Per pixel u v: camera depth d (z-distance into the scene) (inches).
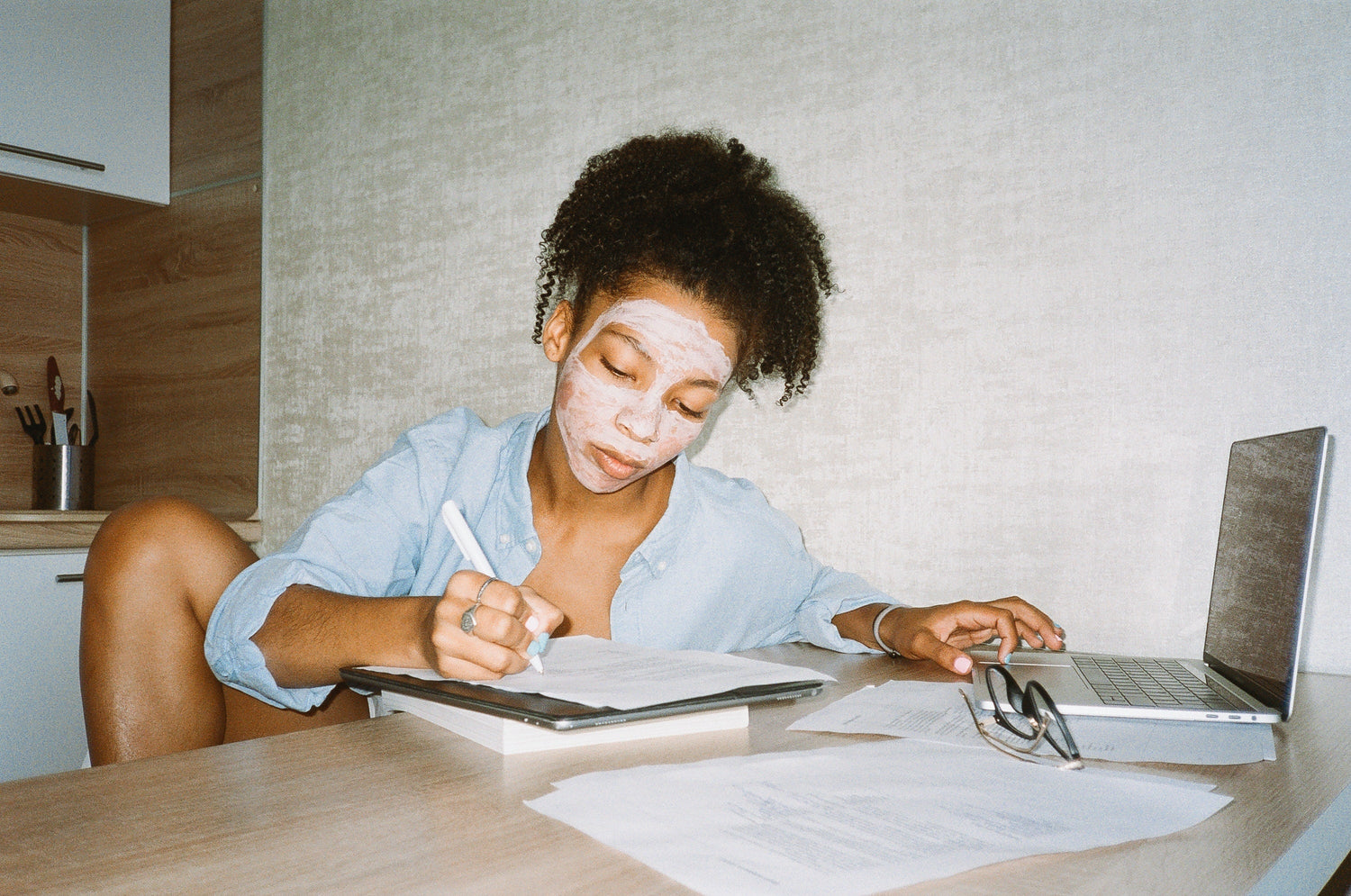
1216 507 37.6
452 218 60.8
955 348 43.5
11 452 77.8
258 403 70.7
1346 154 35.5
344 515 32.8
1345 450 35.3
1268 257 36.8
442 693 21.6
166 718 29.8
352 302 65.6
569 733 21.3
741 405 49.2
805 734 23.2
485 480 37.3
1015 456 41.9
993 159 42.8
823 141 47.4
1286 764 21.8
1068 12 41.2
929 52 44.6
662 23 52.6
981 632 34.5
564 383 34.2
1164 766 21.3
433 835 15.4
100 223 80.7
